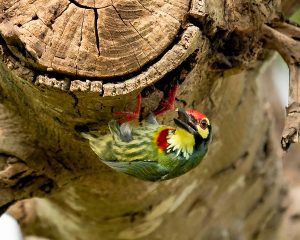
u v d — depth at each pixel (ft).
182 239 41.57
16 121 32.58
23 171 32.78
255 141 41.86
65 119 29.94
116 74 27.35
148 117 29.91
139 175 30.07
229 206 42.73
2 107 32.55
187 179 37.91
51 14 27.27
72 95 27.81
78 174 33.76
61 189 34.94
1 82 31.40
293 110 31.71
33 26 27.27
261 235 46.11
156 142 29.66
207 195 41.06
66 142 31.94
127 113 28.78
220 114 36.88
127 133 29.30
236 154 40.63
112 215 37.78
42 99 29.14
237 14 30.32
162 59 27.58
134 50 27.40
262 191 44.29
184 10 27.81
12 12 27.48
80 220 39.34
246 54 32.19
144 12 27.53
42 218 43.37
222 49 31.53
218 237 42.83
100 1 27.27
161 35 27.53
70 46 27.22
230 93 36.22
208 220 42.16
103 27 27.25
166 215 39.42
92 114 29.01
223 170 40.73
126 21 27.37
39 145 32.55
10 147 32.35
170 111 31.40
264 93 42.98
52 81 27.37
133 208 37.37
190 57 28.91
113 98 27.68
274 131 45.70
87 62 27.22
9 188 32.99
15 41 27.43
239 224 43.78
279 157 45.44
